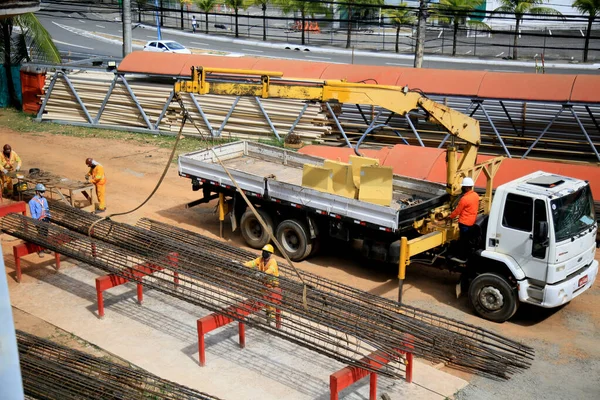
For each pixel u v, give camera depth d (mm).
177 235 13531
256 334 11305
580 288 11812
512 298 11477
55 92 25766
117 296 12609
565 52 44281
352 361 9055
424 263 12688
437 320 10672
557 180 11797
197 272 11453
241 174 14477
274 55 43938
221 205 15305
